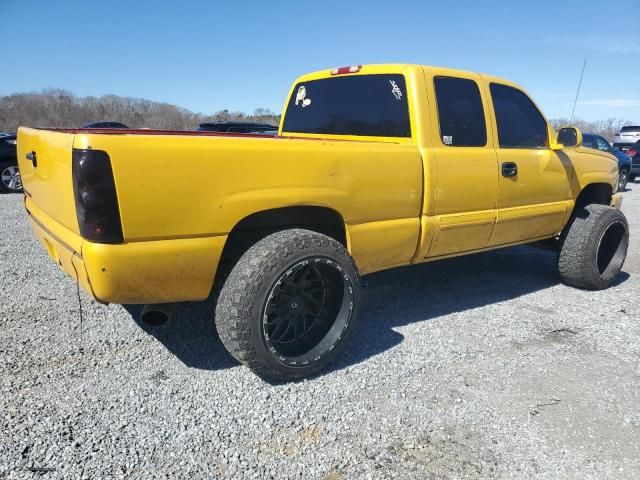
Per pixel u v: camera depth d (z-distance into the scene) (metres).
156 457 2.42
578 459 2.51
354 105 4.25
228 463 2.40
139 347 3.52
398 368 3.34
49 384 3.00
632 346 3.78
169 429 2.62
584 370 3.39
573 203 4.99
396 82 3.88
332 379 3.17
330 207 3.20
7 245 6.18
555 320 4.25
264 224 3.23
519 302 4.69
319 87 4.62
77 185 2.48
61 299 4.34
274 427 2.68
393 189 3.49
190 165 2.65
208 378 3.14
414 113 3.74
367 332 3.90
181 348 3.52
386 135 3.96
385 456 2.49
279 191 2.96
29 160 3.43
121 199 2.50
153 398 2.89
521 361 3.49
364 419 2.77
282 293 3.06
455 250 4.11
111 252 2.53
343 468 2.40
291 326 3.15
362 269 3.58
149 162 2.54
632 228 8.69
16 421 2.62
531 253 6.61
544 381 3.23
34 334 3.65
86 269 2.60
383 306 4.48
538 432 2.71
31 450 2.41
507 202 4.31
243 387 3.04
